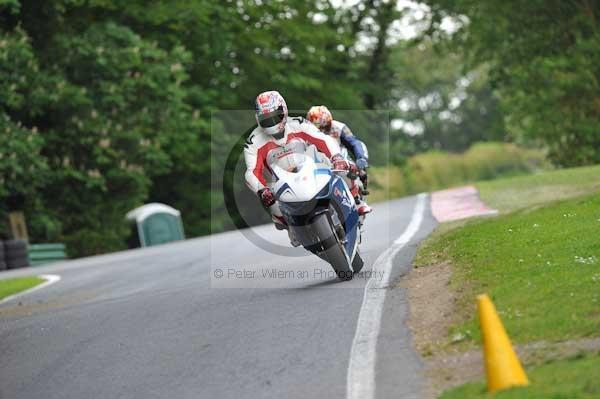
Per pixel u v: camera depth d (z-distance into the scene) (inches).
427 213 2896.2
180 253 2974.9
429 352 1165.1
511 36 5762.8
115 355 1378.0
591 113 5674.2
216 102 5925.2
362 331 1300.4
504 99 6254.9
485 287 1387.8
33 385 1285.7
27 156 4532.5
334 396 1055.0
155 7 5541.3
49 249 4306.1
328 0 6673.2
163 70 5044.3
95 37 4918.8
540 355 1084.5
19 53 4537.4
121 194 5098.4
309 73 6638.8
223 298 1716.3
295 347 1272.1
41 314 1919.3
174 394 1146.7
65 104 4800.7
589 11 5595.5
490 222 2066.9
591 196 2182.6
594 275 1328.7
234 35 6023.6
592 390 918.4
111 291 2175.2
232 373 1197.7
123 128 4987.7
